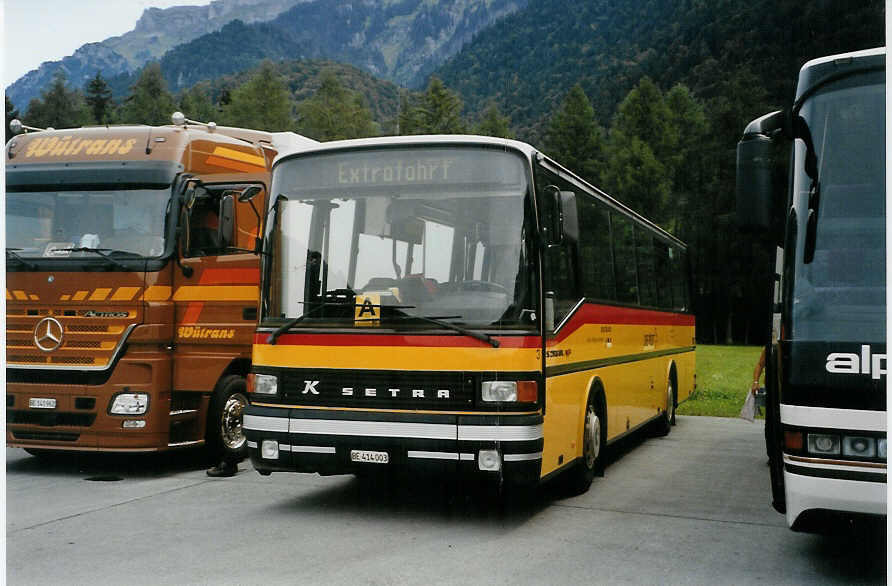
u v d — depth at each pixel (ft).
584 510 26.53
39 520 24.48
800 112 19.53
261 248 25.53
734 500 28.35
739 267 230.68
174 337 31.58
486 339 22.67
